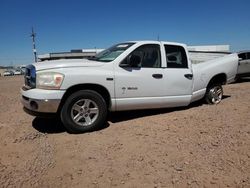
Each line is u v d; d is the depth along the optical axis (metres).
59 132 6.09
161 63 7.01
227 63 8.59
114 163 4.49
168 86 7.09
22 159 4.73
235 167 4.25
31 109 5.80
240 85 14.65
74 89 5.98
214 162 4.43
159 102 7.00
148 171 4.20
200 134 5.68
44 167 4.41
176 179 3.96
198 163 4.41
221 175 4.04
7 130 6.34
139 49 6.70
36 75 5.80
